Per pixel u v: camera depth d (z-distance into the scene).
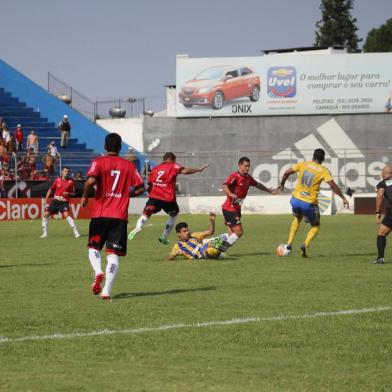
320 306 20.30
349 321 18.20
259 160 98.50
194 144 101.25
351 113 98.88
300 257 33.34
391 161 97.81
